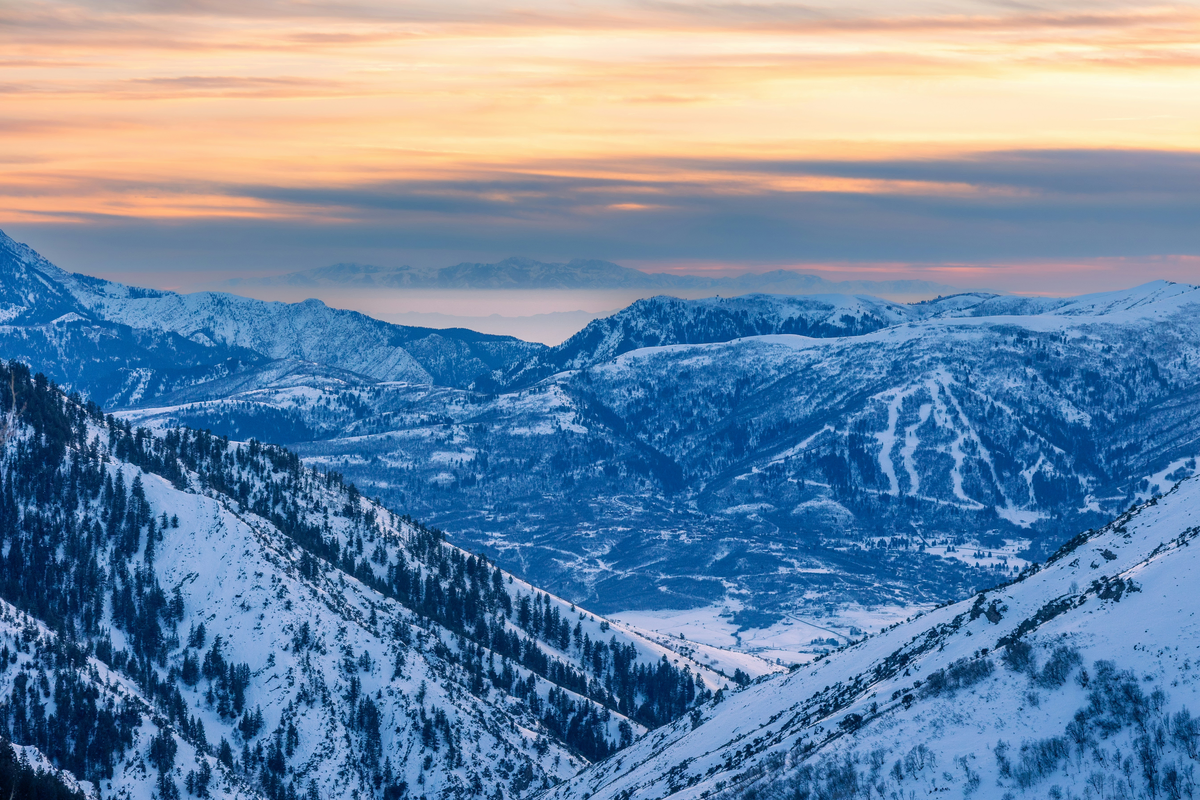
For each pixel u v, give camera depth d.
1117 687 136.88
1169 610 144.75
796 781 150.62
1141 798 125.19
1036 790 132.12
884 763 145.00
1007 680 149.12
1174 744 127.62
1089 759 131.75
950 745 142.75
